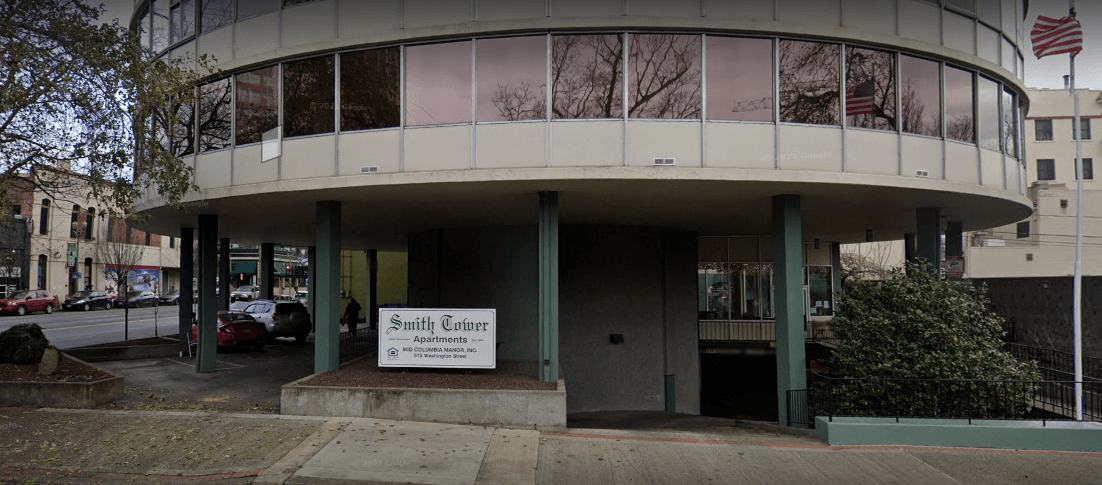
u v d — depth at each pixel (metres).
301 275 49.81
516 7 11.40
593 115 11.28
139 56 11.66
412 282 19.64
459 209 14.50
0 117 10.78
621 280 17.12
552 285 11.91
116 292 44.09
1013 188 13.90
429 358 12.05
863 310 11.52
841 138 11.57
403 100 11.69
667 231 18.23
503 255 17.02
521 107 11.35
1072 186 46.47
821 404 11.44
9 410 10.45
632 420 15.48
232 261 61.38
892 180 11.71
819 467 8.54
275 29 12.59
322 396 10.43
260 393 12.98
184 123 13.69
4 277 35.69
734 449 9.30
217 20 13.48
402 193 12.40
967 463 8.80
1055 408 12.56
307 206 14.22
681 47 11.42
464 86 11.54
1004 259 41.00
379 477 7.50
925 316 10.95
